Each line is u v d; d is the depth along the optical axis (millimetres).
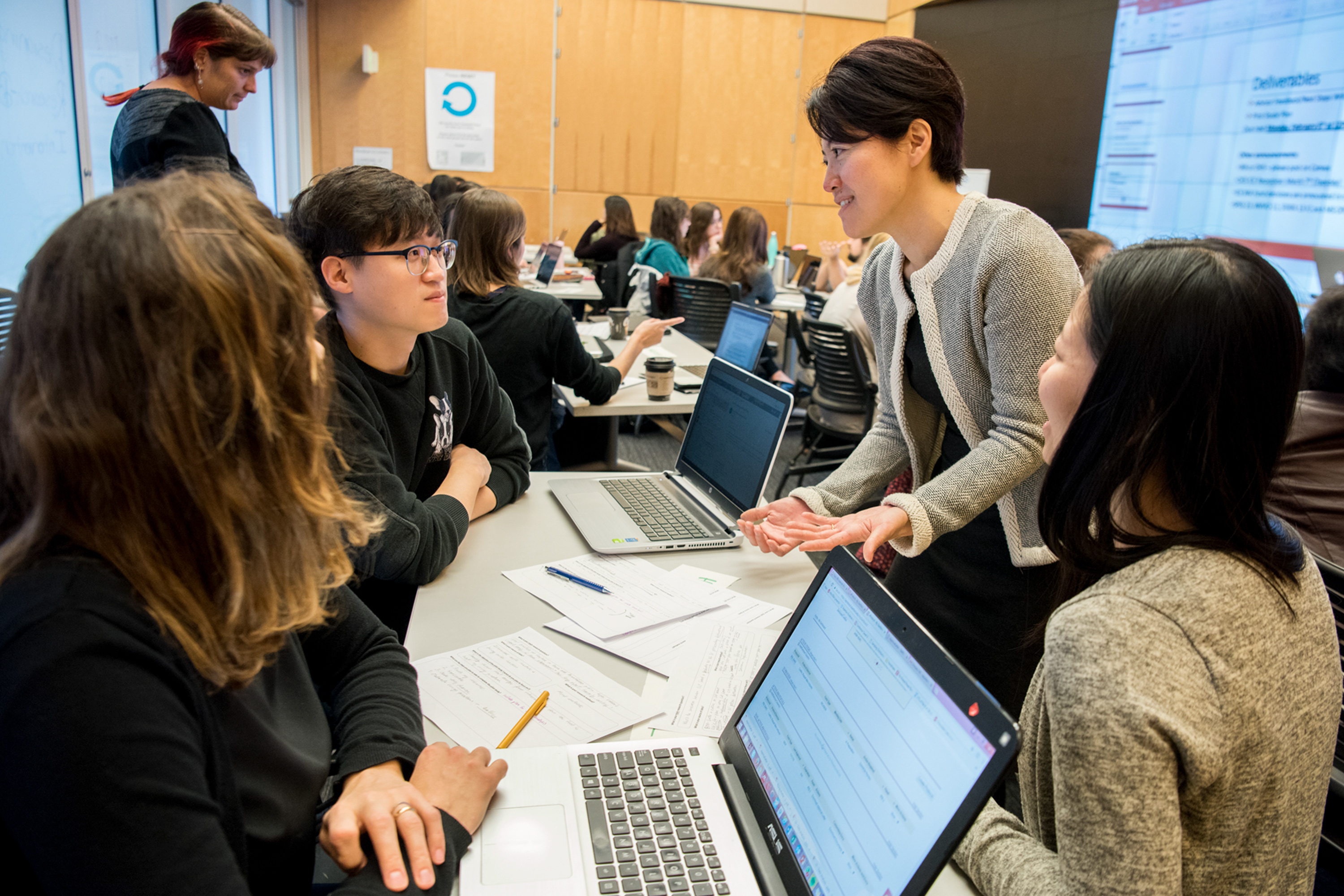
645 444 4652
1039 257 1285
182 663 610
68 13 3141
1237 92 5137
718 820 865
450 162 7926
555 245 5633
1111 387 688
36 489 562
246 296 579
